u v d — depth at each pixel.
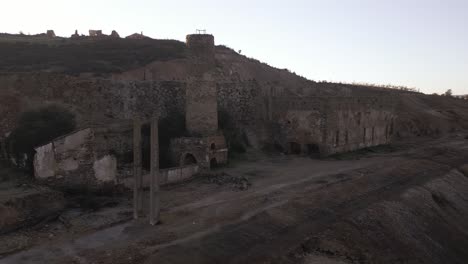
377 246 22.25
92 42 60.09
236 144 39.88
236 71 61.41
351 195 28.22
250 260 17.83
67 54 52.44
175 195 25.80
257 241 19.61
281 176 31.75
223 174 31.23
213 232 19.67
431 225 27.77
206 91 33.53
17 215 19.30
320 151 40.16
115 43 59.56
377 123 50.06
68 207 22.09
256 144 42.25
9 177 25.91
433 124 76.50
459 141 61.38
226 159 35.44
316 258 19.09
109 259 16.36
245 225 20.81
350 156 42.41
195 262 16.88
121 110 36.53
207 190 27.11
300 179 30.86
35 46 54.94
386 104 52.12
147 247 17.61
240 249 18.56
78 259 16.30
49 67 45.69
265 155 40.75
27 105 33.19
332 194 27.41
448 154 48.69
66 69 45.22
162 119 37.06
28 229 19.31
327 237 21.33
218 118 40.16
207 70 33.50
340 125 42.06
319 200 25.91
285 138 42.59
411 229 25.89
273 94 47.12
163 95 39.06
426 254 23.81
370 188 30.58
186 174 29.59
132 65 49.81
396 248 22.91
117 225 20.19
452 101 113.81
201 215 22.02
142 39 67.75
